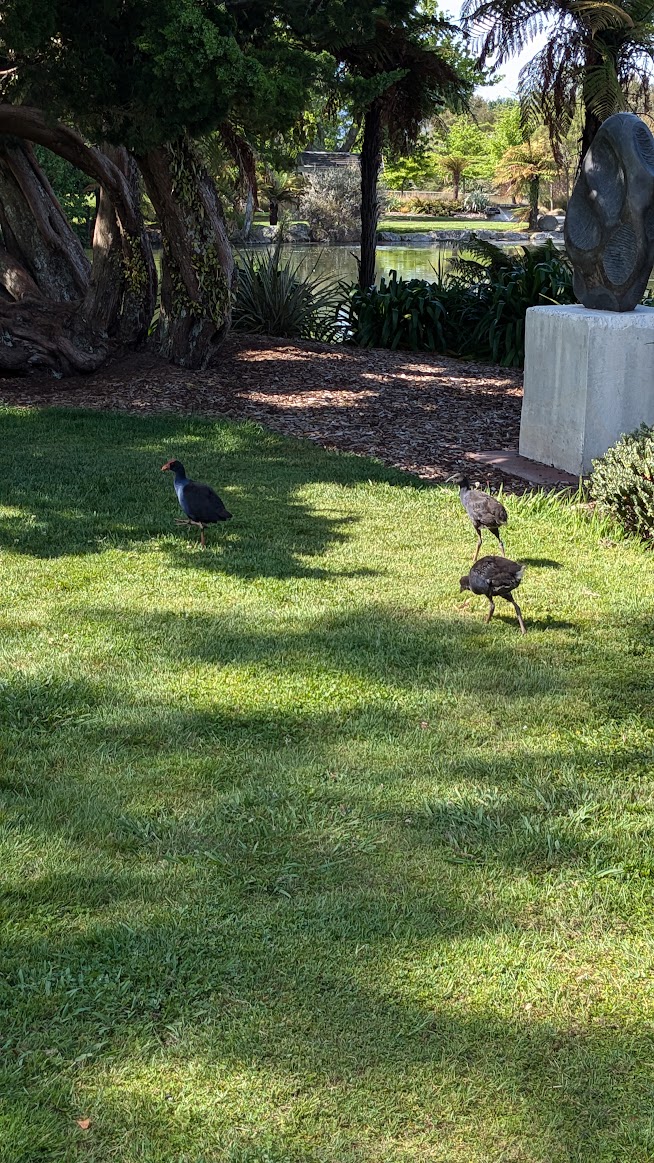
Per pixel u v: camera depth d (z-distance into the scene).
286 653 10.99
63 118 15.25
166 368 16.64
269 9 15.69
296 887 8.90
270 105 14.59
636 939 8.38
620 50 20.41
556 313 13.77
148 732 10.36
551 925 8.54
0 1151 6.30
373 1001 7.62
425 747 10.32
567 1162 6.38
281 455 14.20
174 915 8.47
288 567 11.99
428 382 16.89
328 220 60.84
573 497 13.26
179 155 15.90
